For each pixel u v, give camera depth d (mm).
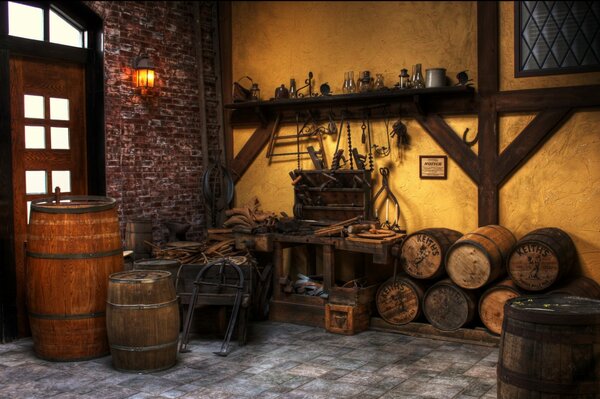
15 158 5879
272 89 7539
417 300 5910
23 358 5250
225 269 5730
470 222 6262
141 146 6840
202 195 7578
